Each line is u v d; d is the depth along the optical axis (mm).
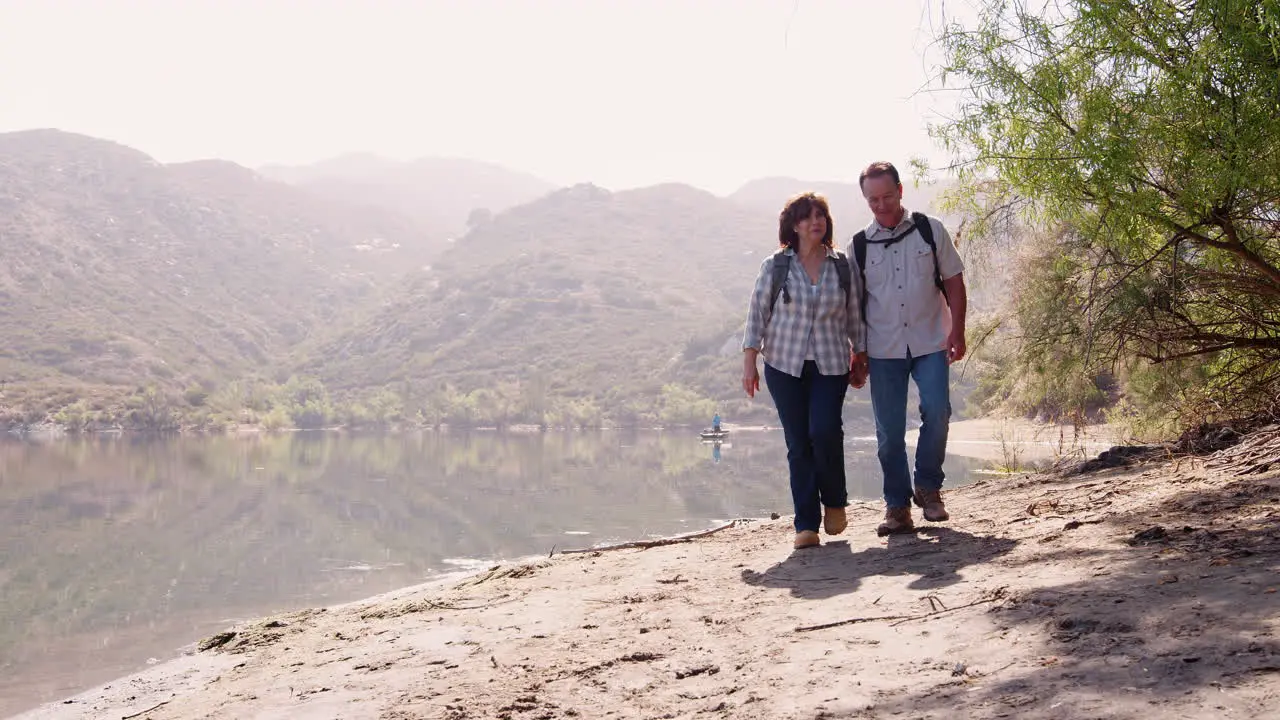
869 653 2654
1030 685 2104
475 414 183500
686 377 196500
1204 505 4031
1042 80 4090
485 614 4195
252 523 28656
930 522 5039
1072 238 4945
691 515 22391
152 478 55812
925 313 4711
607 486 36938
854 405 128875
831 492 4910
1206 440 6457
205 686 3654
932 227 4664
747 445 82438
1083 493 5406
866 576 3855
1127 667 2094
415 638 3812
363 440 131375
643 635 3371
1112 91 4008
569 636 3498
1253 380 6504
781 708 2281
